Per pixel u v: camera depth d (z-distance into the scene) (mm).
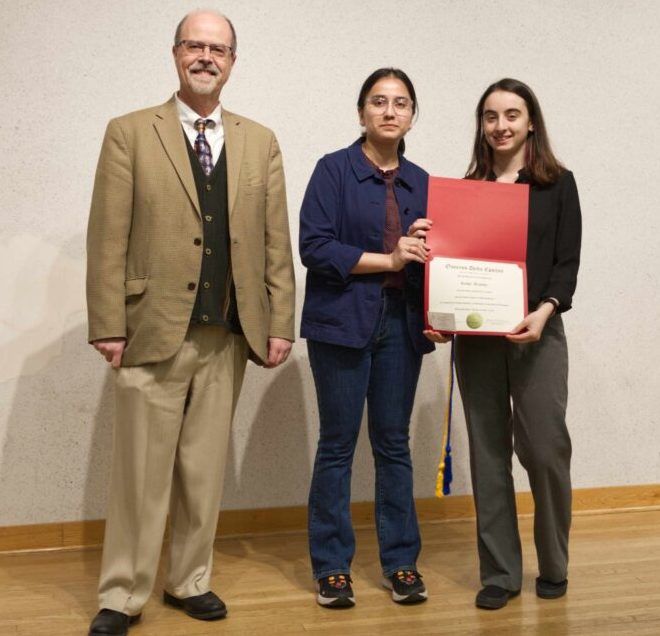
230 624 2230
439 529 3182
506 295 2289
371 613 2312
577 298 3387
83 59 2900
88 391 2955
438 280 2277
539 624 2232
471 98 3264
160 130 2189
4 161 2846
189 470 2266
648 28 3428
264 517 3125
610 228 3408
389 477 2430
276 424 3148
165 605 2361
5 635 2145
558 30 3338
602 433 3432
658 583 2549
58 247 2904
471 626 2221
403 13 3193
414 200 2393
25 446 2902
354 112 3156
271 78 3070
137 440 2162
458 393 3318
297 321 3156
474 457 2410
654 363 3479
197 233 2172
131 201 2168
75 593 2459
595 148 3381
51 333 2914
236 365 2336
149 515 2195
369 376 2398
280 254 2355
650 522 3256
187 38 2180
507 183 2330
